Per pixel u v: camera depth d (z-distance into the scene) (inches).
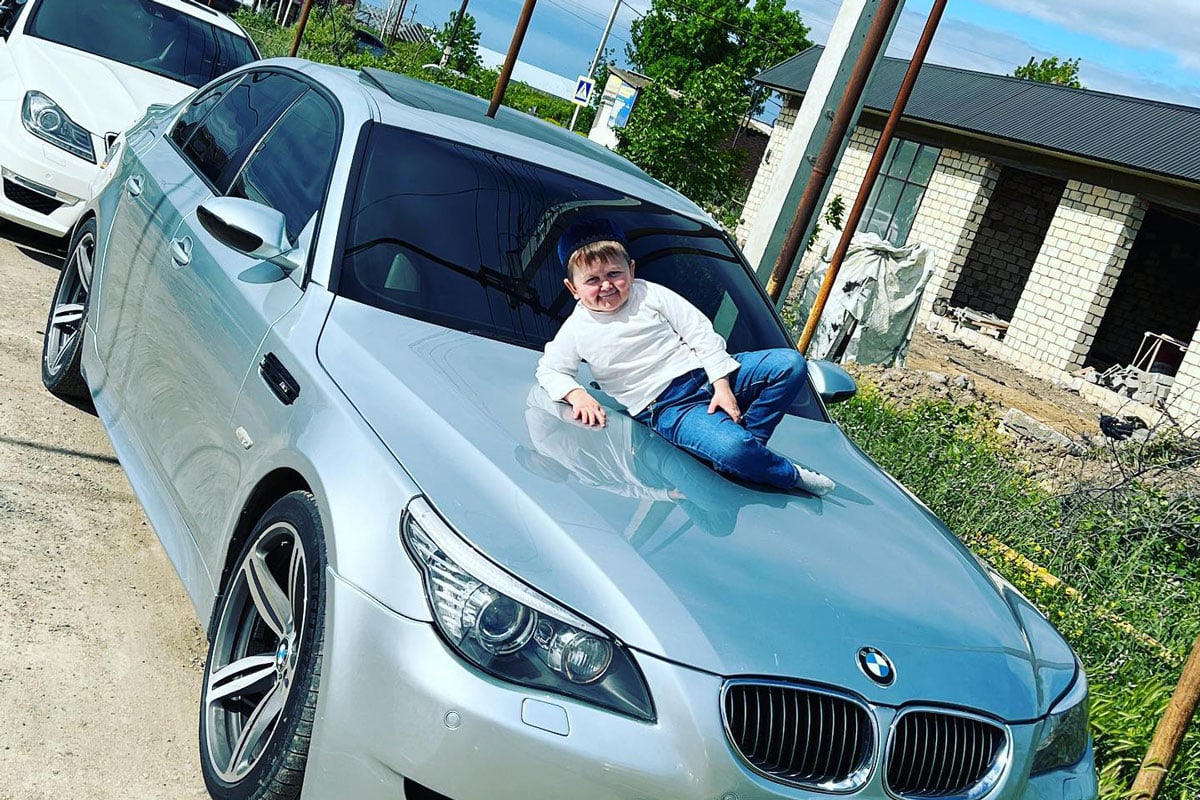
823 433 155.4
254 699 116.1
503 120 178.5
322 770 95.5
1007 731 103.9
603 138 1807.3
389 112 157.4
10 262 276.1
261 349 127.0
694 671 91.9
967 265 957.2
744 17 2335.1
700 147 492.4
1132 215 730.8
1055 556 240.8
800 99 998.4
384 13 1754.4
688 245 167.8
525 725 89.2
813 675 94.9
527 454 108.4
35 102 273.1
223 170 172.7
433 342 126.9
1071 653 124.6
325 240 136.1
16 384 201.8
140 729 123.1
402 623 93.7
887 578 112.9
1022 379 689.0
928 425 338.3
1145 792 131.7
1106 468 370.3
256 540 114.8
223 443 128.2
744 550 106.1
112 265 183.5
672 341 126.7
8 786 108.0
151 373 155.6
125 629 140.6
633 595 94.6
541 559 95.6
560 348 125.5
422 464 102.7
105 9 321.4
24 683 123.9
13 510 159.3
